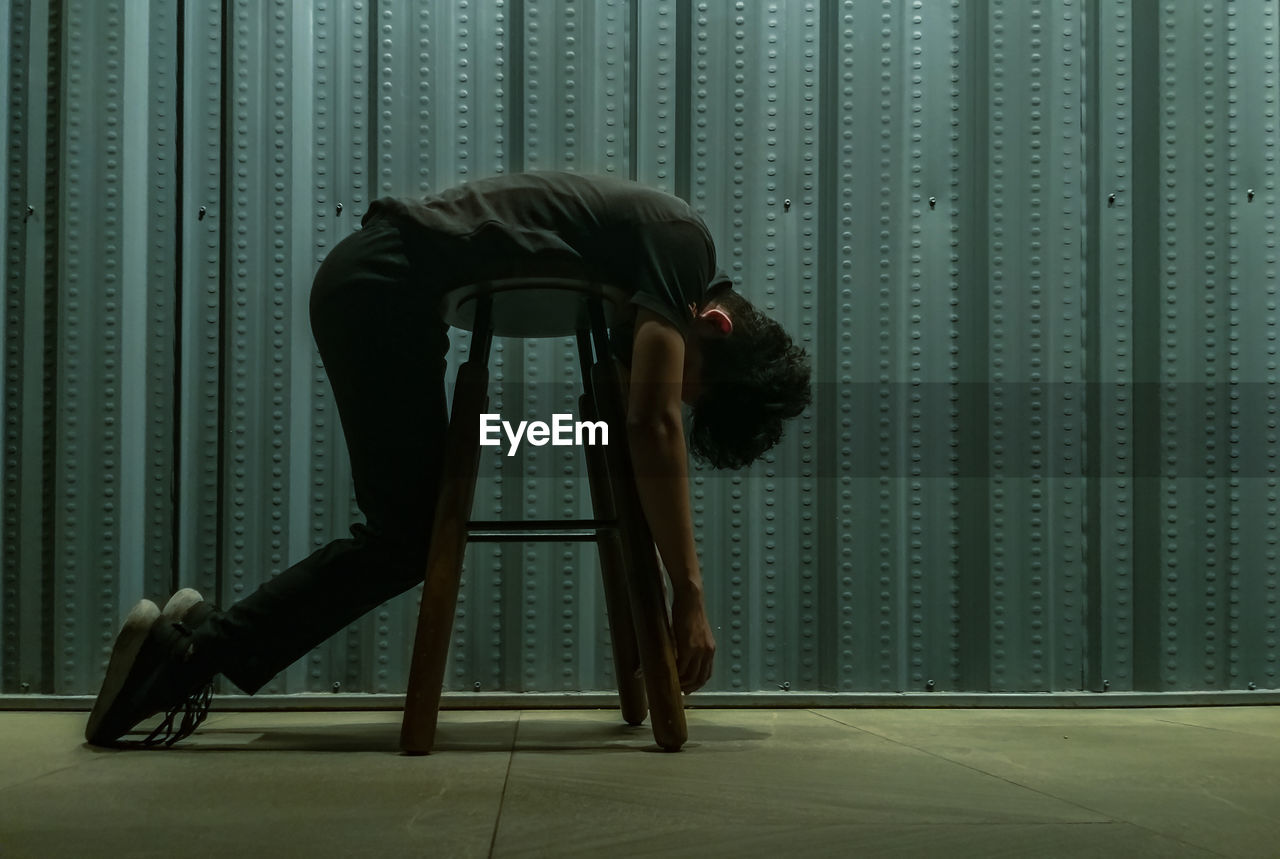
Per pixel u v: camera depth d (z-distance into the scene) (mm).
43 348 2045
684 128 2105
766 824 867
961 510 2096
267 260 2062
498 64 2096
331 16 2080
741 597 2066
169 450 2047
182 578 2027
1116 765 1227
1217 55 2152
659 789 1036
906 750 1364
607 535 1658
